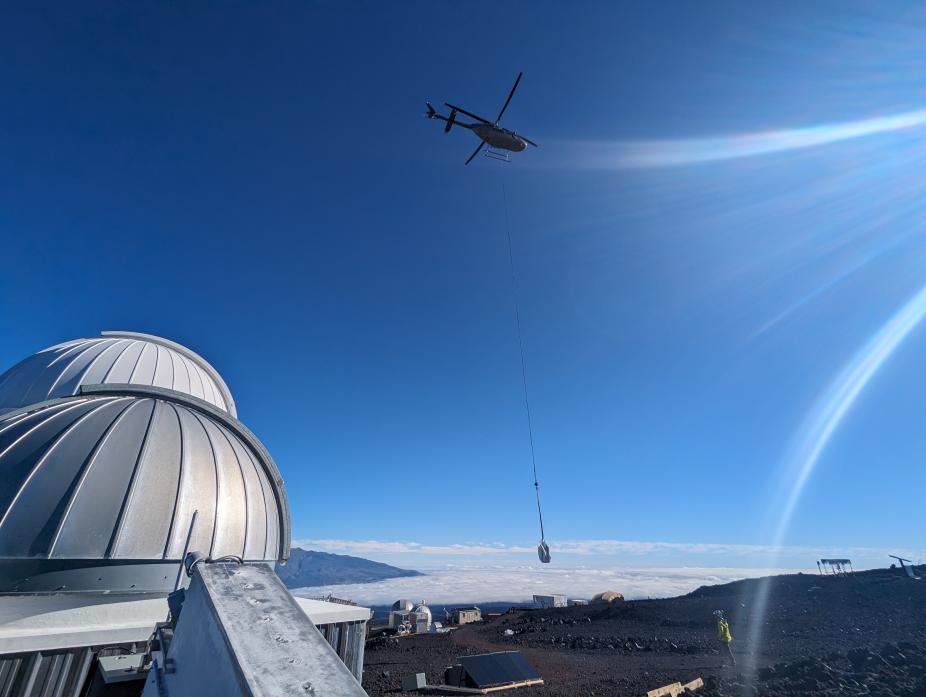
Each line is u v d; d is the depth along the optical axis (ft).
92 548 32.19
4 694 26.68
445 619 179.32
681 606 143.74
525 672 70.85
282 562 44.80
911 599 119.34
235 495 40.55
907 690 53.98
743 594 151.64
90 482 34.01
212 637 11.14
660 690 60.29
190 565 17.43
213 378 73.72
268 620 11.51
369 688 68.08
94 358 59.47
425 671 79.30
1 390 56.49
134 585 33.35
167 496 36.22
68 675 28.53
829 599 130.72
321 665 9.98
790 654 84.79
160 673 15.35
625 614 143.33
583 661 87.40
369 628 157.48
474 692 63.62
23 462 33.68
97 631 29.68
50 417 37.81
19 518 31.40
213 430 44.21
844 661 72.54
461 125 66.44
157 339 70.59
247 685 8.55
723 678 68.49
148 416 40.65
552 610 171.63
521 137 67.51
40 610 30.71
